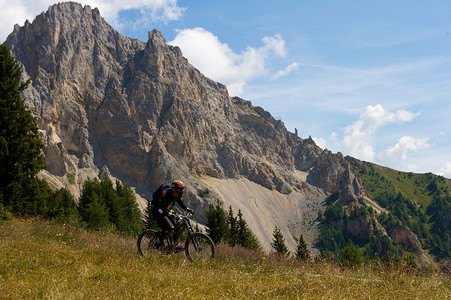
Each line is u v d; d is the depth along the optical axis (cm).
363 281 751
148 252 876
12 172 2525
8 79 2764
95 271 648
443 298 599
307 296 550
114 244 1073
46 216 2714
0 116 2616
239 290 565
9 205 2461
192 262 822
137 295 496
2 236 1062
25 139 2692
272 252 1244
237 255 1092
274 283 647
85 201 6756
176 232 870
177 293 511
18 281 538
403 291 628
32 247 875
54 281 544
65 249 904
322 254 1154
